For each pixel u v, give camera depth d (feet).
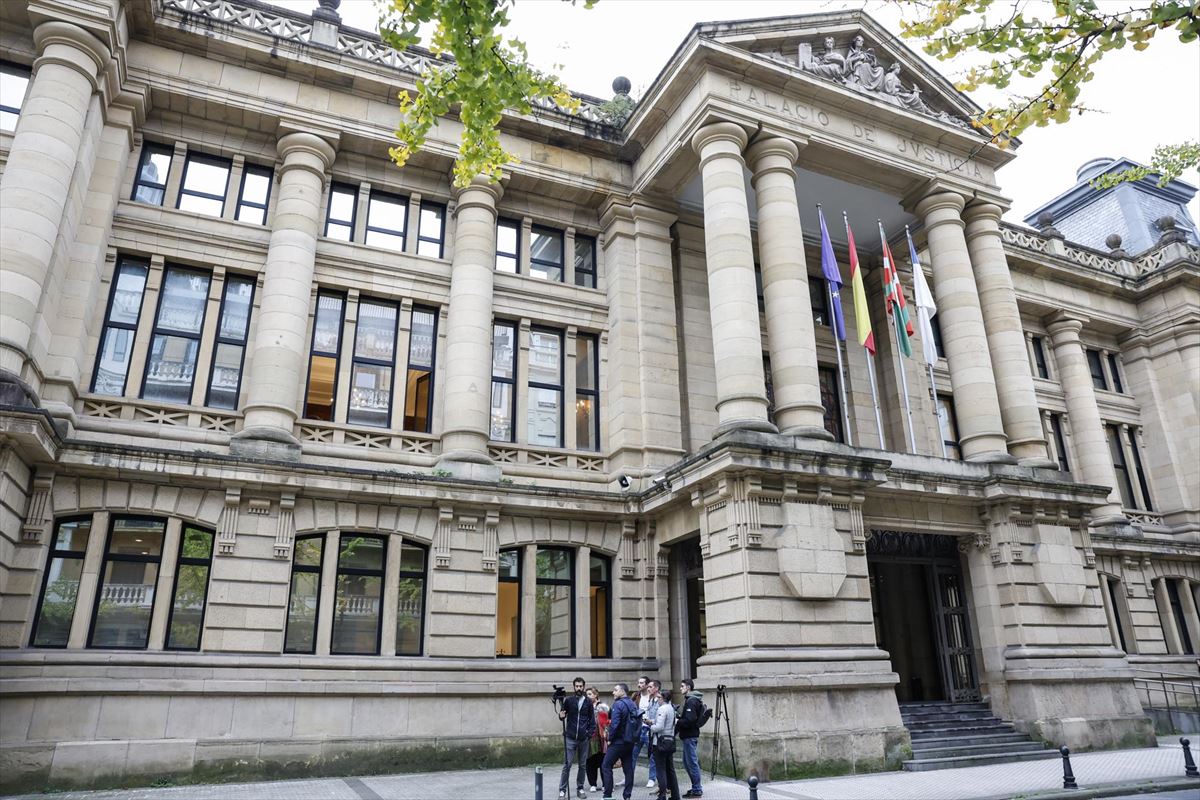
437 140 81.56
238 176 76.23
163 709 58.08
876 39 89.10
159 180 73.56
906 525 75.25
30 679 54.70
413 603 70.38
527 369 82.89
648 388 82.69
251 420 67.92
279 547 65.05
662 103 83.66
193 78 73.36
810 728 60.08
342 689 63.00
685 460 69.97
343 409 74.08
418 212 82.99
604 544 78.28
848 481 68.39
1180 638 111.24
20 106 64.95
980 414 82.28
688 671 75.41
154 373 68.90
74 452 59.88
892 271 85.97
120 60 67.92
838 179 88.89
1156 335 126.82
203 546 64.39
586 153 89.45
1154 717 91.35
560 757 68.85
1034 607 76.79
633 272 87.40
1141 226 147.33
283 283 71.87
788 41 84.17
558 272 88.94
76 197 63.36
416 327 80.07
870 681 63.05
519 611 74.13
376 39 82.43
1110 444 123.54
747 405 69.26
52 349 62.13
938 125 89.04
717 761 59.82
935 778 57.00
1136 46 34.50
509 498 73.67
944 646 82.79
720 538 66.18
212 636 61.31
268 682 61.11
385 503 70.18
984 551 79.25
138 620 61.57
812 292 99.71
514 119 85.30
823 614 64.54
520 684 69.41
